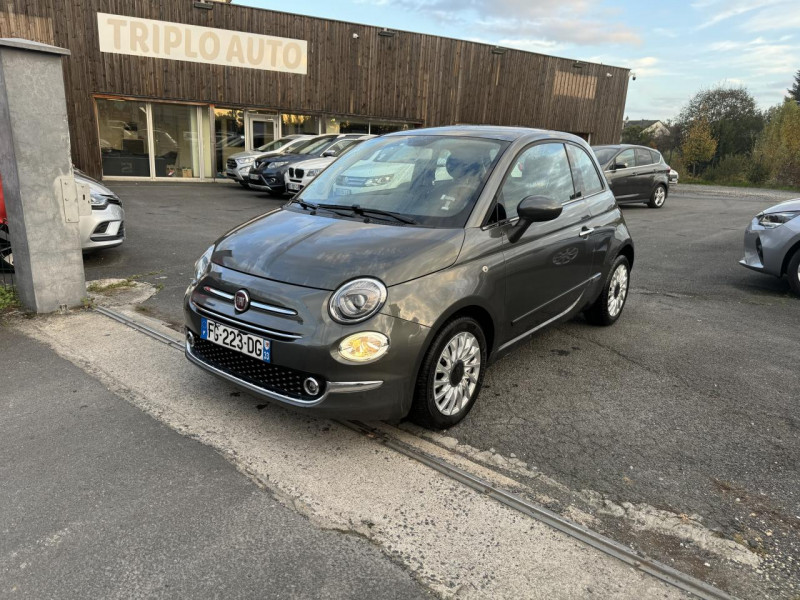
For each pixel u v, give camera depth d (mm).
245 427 3119
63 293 4887
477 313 3186
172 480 2639
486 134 3912
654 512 2545
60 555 2162
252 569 2129
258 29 17078
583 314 5059
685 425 3336
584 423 3322
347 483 2670
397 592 2049
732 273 7398
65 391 3461
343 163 4145
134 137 16469
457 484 2701
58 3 14484
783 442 3176
